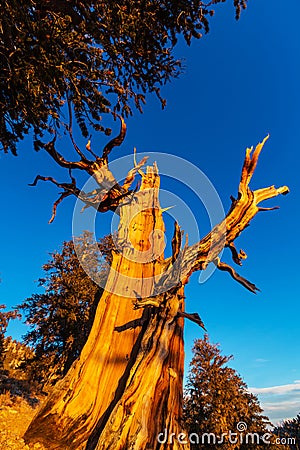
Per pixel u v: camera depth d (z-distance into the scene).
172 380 5.33
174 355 5.63
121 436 4.49
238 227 6.64
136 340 6.33
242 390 14.50
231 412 12.89
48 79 4.11
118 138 6.72
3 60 4.12
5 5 3.55
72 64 4.72
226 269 6.80
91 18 4.62
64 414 5.67
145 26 5.44
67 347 14.44
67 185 6.77
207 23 5.93
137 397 4.93
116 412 4.78
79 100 4.98
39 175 6.66
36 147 6.22
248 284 6.79
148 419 4.76
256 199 6.66
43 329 14.85
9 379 14.25
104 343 6.38
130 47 5.80
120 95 6.29
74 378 6.11
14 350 22.34
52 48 3.95
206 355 14.73
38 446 5.21
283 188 7.02
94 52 4.79
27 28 3.85
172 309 5.86
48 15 4.83
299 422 15.77
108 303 6.88
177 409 5.23
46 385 15.48
